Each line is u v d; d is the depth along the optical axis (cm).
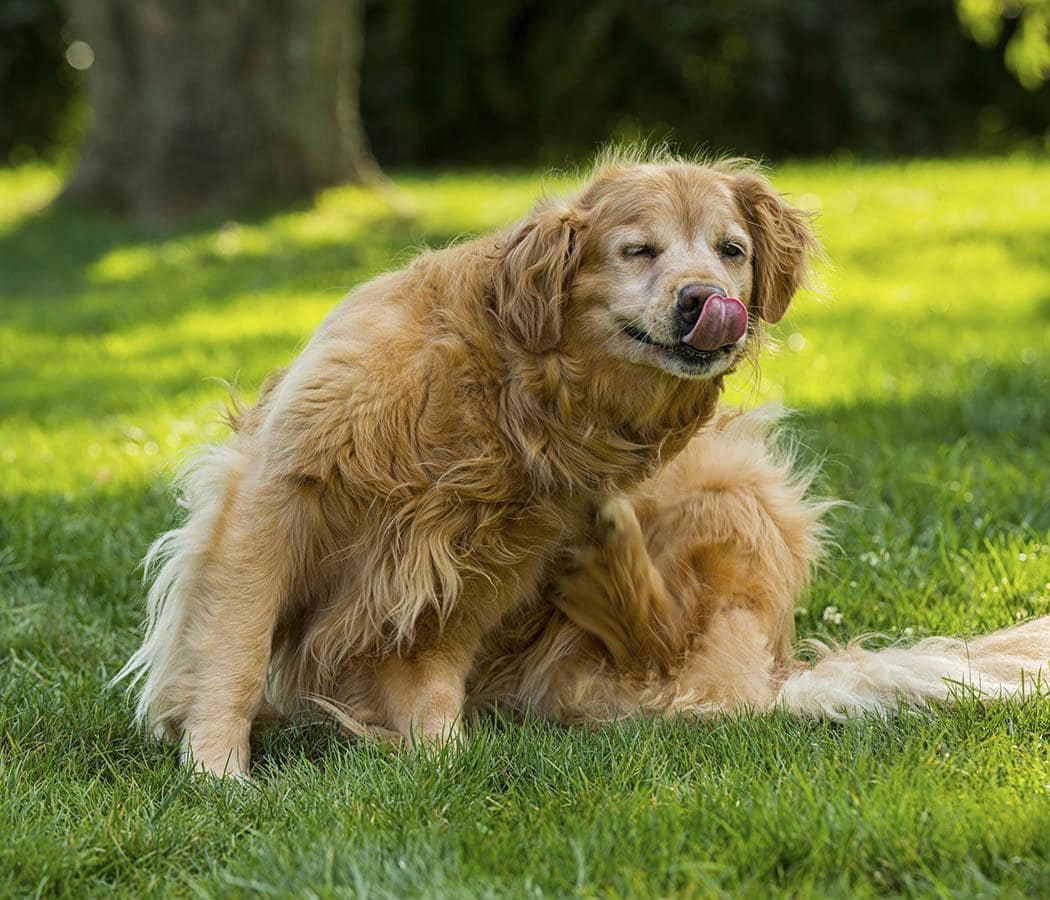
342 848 563
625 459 768
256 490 736
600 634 837
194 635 735
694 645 843
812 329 1902
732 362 771
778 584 863
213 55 3036
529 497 759
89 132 3192
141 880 568
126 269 2589
